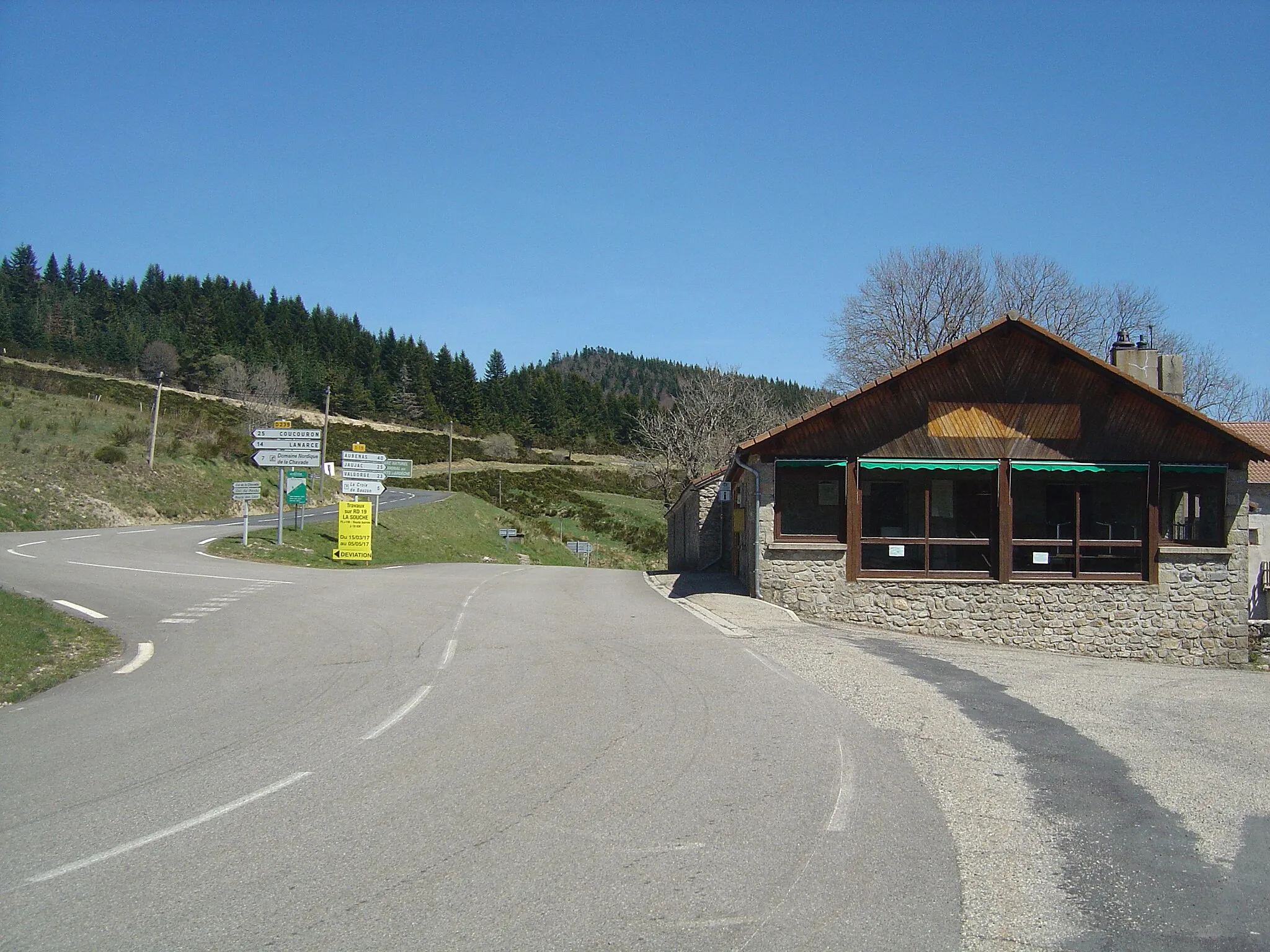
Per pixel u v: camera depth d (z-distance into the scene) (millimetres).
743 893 4609
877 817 5855
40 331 99188
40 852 5168
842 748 7590
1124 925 4395
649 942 4047
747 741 7785
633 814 5809
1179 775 7141
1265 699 11211
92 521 38750
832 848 5277
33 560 24672
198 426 57969
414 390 119500
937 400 19719
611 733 8031
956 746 7844
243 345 117500
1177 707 10328
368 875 4805
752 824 5660
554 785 6434
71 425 50312
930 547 20375
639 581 27344
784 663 12023
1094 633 19688
